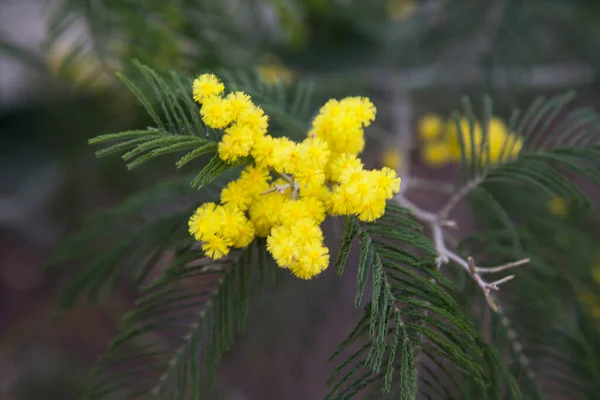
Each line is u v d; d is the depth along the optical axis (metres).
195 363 0.20
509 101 0.36
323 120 0.20
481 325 0.21
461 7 0.37
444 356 0.18
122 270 0.23
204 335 0.20
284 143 0.18
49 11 0.28
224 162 0.18
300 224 0.18
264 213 0.19
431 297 0.18
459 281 0.21
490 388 0.20
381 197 0.18
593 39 0.42
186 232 0.21
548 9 0.38
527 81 0.39
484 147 0.24
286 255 0.17
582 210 0.30
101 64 0.26
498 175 0.22
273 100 0.23
